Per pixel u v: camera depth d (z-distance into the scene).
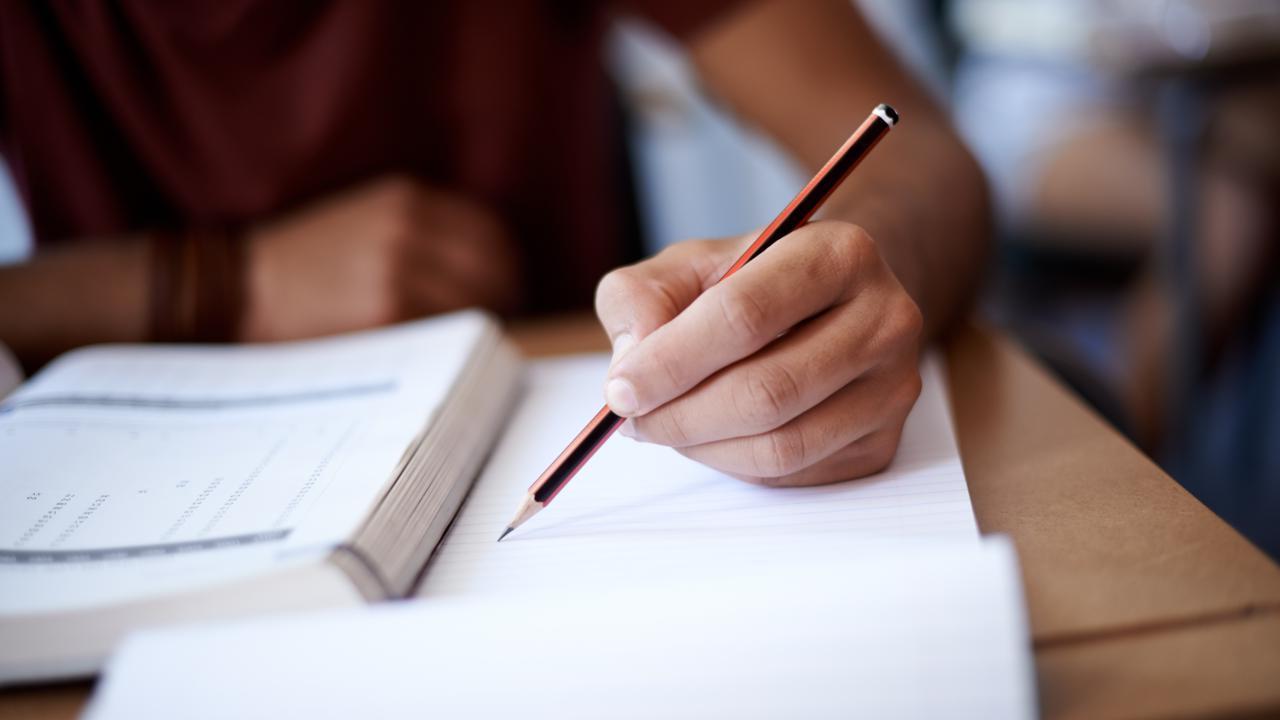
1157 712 0.26
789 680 0.26
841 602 0.26
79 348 0.65
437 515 0.37
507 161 0.90
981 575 0.26
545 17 0.90
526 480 0.42
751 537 0.35
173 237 0.71
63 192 0.82
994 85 1.76
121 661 0.27
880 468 0.40
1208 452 1.67
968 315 0.63
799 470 0.38
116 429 0.44
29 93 0.78
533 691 0.26
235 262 0.69
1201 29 1.36
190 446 0.41
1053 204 1.55
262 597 0.30
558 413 0.49
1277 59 1.29
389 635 0.27
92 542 0.33
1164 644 0.28
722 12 0.83
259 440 0.41
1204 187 1.55
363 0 0.79
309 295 0.68
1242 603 0.30
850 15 0.84
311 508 0.34
